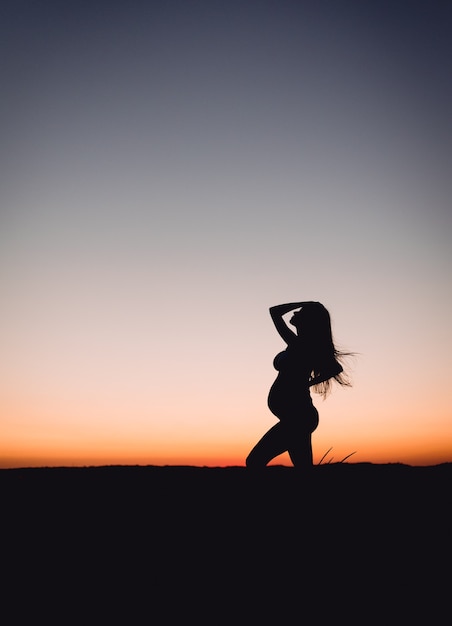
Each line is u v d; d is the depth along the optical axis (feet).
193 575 13.93
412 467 25.13
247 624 11.42
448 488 20.92
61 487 23.45
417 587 13.20
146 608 12.17
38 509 19.81
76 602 12.47
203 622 11.51
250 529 16.28
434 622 11.42
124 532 17.07
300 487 17.47
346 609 12.14
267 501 17.17
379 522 17.01
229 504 18.07
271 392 18.13
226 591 13.08
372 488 20.07
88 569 14.35
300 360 17.92
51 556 15.30
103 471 27.94
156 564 14.65
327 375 17.97
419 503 18.99
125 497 20.95
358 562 14.60
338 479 20.06
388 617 11.71
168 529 16.94
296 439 17.44
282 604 12.40
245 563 14.60
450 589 13.07
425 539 16.08
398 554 15.06
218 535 16.19
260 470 17.78
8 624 11.35
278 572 14.10
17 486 24.08
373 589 13.14
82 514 19.10
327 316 18.48
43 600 12.59
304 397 17.71
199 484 21.65
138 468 28.22
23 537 16.89
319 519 16.61
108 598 12.71
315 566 14.39
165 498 20.13
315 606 12.30
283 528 16.19
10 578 13.84
